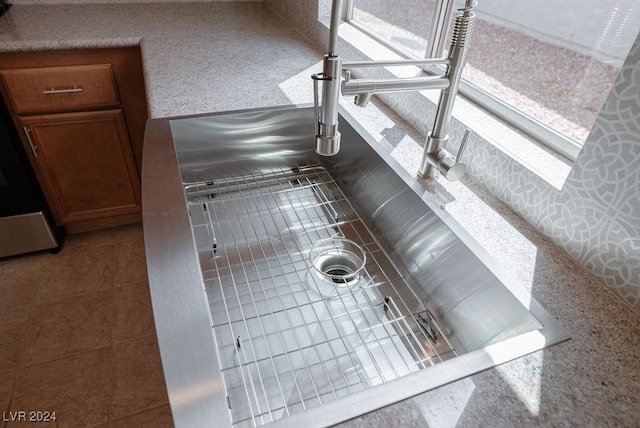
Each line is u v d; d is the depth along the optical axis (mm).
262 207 1034
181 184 864
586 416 502
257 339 730
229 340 724
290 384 667
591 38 813
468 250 752
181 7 2100
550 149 904
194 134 1101
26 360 1595
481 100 1101
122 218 2217
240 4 2232
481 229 811
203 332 584
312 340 740
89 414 1435
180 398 504
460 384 527
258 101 1195
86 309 1802
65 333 1698
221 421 481
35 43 1556
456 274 788
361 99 761
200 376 529
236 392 647
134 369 1579
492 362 556
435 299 842
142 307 1819
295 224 990
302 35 1825
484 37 1084
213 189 1086
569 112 876
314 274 870
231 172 1183
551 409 506
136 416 1435
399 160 995
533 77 952
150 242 729
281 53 1594
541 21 912
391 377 693
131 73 1748
